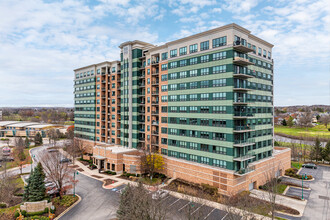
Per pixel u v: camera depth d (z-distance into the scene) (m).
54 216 34.50
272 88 55.69
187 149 49.38
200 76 47.00
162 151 56.16
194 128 48.00
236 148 41.94
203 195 37.84
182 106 50.66
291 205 37.88
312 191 45.12
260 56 51.19
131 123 64.94
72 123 180.38
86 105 85.19
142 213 26.16
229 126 41.62
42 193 37.12
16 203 39.50
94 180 52.06
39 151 86.38
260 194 42.66
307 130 135.62
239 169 42.44
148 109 60.88
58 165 45.88
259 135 49.78
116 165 57.03
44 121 182.12
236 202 35.53
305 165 65.44
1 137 125.81
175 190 42.56
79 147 78.50
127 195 30.94
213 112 44.41
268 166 50.25
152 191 37.72
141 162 52.97
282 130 137.25
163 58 55.94
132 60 65.00
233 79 41.69
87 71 84.75
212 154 44.47
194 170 47.09
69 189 45.75
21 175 56.62
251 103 47.28
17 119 198.88
